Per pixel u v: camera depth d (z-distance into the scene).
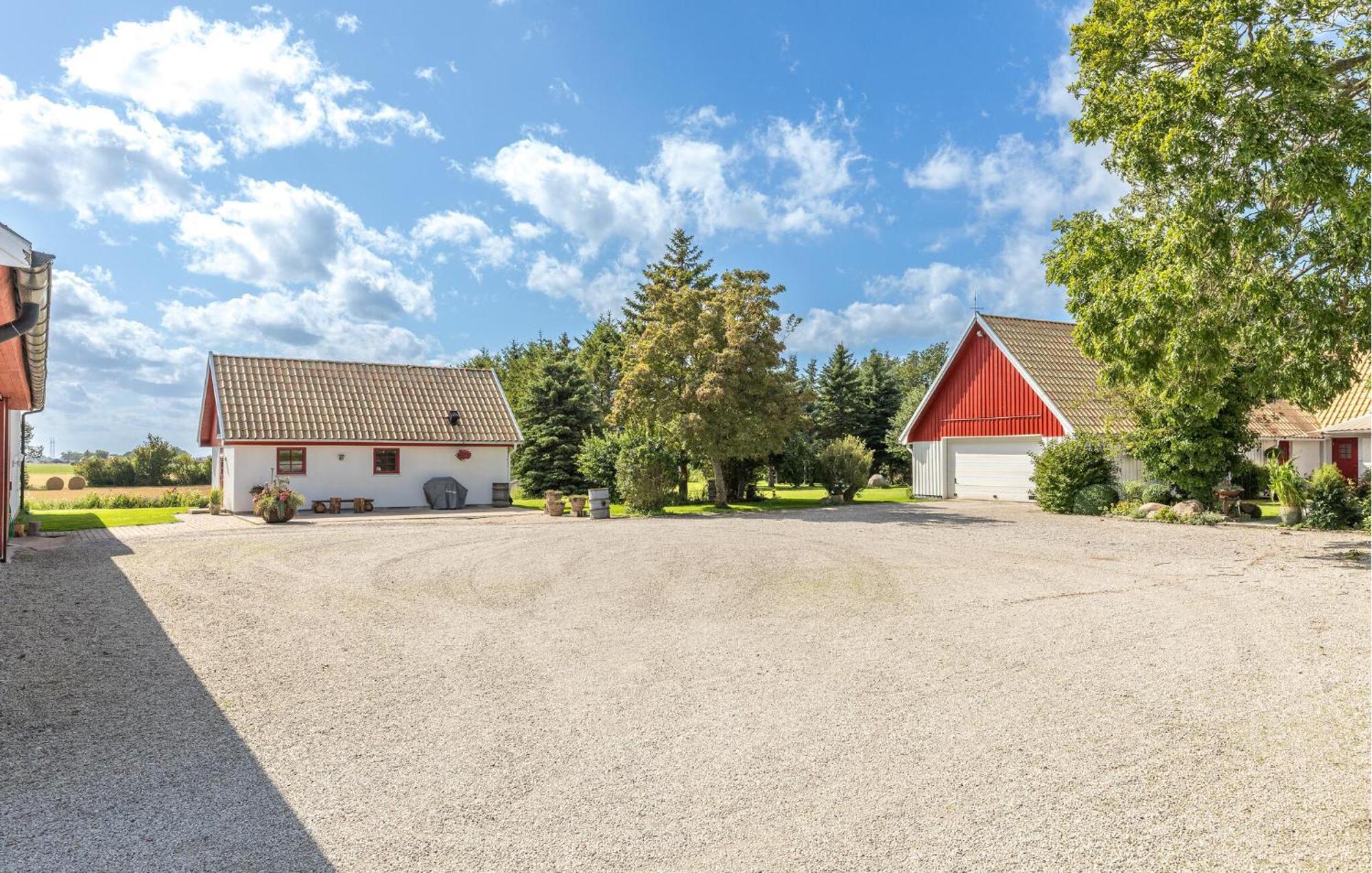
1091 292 14.08
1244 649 6.71
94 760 4.42
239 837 3.48
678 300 25.27
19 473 20.06
